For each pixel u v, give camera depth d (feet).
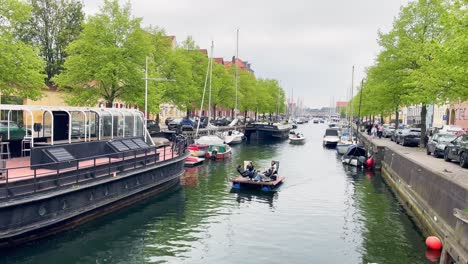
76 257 43.86
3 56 74.90
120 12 107.86
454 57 55.72
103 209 56.90
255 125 237.25
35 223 43.62
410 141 123.65
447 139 92.89
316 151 172.96
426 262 45.16
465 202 42.09
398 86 118.83
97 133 66.59
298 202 72.64
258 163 126.21
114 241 49.29
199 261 44.19
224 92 203.41
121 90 111.45
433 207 54.29
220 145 138.31
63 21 160.76
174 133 125.90
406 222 61.21
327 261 45.19
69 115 60.39
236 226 57.16
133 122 78.28
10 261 42.09
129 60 107.86
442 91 70.38
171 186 81.05
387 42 122.31
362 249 49.14
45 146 52.85
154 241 49.96
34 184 43.96
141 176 66.39
